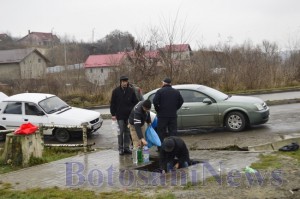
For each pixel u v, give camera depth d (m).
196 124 13.12
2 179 8.62
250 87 25.86
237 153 9.62
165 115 10.21
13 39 82.19
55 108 14.85
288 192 6.58
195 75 25.55
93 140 14.14
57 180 8.27
